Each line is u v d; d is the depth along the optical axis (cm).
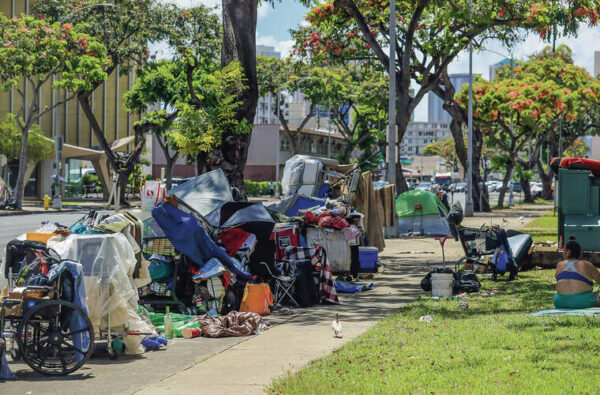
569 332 851
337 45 3097
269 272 1215
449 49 2812
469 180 4244
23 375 730
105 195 5953
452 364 718
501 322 966
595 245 1531
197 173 1650
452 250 2228
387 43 3105
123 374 738
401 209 2842
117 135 6906
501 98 4722
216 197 1278
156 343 865
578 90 5428
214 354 838
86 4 4600
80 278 769
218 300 1126
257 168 8900
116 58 4791
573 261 1037
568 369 675
